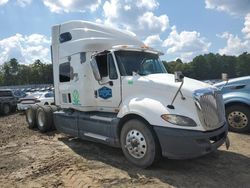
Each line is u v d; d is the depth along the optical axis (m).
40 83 111.88
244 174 5.81
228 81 9.39
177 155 5.69
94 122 7.43
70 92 8.45
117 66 7.04
